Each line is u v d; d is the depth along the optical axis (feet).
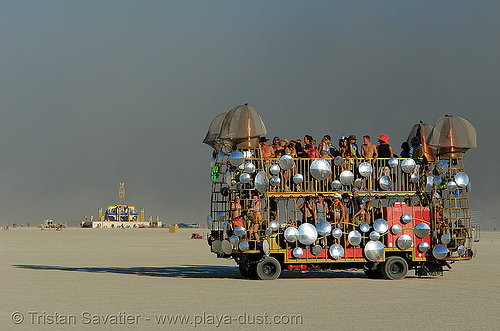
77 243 329.31
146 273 139.44
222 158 128.26
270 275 121.19
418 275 132.46
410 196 127.44
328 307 82.17
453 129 126.41
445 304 85.35
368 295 95.25
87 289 103.65
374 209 127.24
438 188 127.24
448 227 125.80
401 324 69.56
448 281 119.96
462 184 125.39
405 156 130.31
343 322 70.85
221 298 91.35
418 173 127.85
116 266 162.50
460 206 126.72
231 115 122.11
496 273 141.08
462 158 127.44
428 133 134.82
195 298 91.40
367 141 125.90
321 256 121.49
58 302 87.25
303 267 122.52
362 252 122.72
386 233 123.95
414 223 124.98
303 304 85.05
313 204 123.13
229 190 124.57
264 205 121.90
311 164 121.90
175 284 112.37
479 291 101.50
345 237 122.42
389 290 102.37
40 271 141.90
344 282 116.78
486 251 252.01
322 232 120.47
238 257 121.90
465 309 80.69
